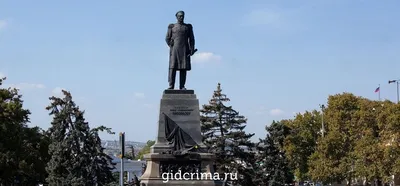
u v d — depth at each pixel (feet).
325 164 293.43
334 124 299.58
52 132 205.36
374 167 268.62
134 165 305.53
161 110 124.88
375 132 288.30
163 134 123.75
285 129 295.48
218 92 245.86
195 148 122.31
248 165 242.37
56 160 197.16
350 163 288.10
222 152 235.61
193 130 124.47
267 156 252.62
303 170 311.27
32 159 206.69
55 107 204.03
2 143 197.47
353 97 301.63
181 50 127.95
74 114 202.28
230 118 243.81
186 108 125.18
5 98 207.92
